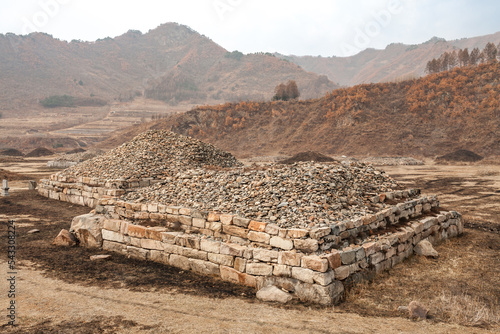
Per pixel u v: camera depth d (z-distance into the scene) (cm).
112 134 12481
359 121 7088
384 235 981
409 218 1166
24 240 1276
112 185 1766
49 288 828
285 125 8125
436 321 646
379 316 673
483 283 853
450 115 6425
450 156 4738
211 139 8506
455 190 2409
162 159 2081
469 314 676
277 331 600
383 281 861
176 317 666
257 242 873
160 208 1120
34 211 1806
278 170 1217
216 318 661
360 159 5306
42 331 599
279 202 997
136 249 1088
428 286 833
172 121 9638
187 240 979
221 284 859
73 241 1220
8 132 12475
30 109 19412
